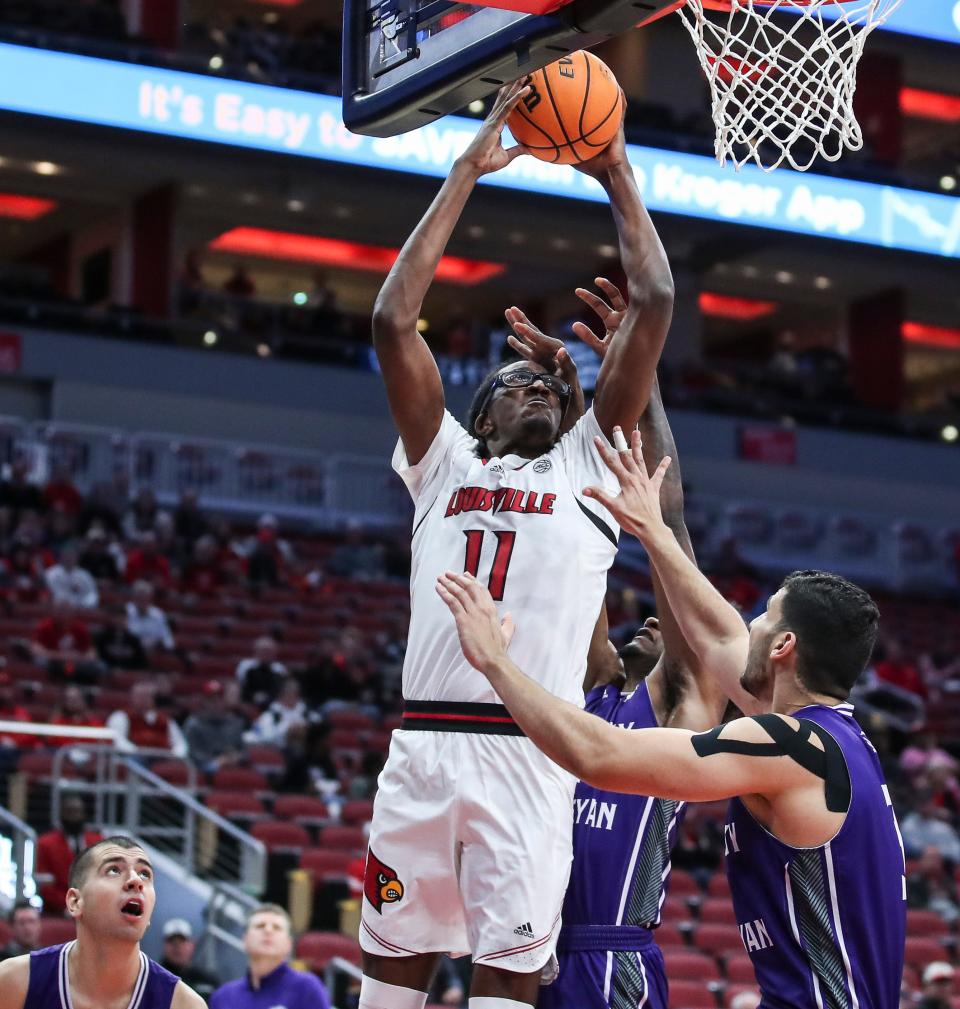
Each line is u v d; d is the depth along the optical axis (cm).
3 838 1013
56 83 1744
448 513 330
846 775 271
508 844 305
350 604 1694
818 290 2548
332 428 2103
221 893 997
